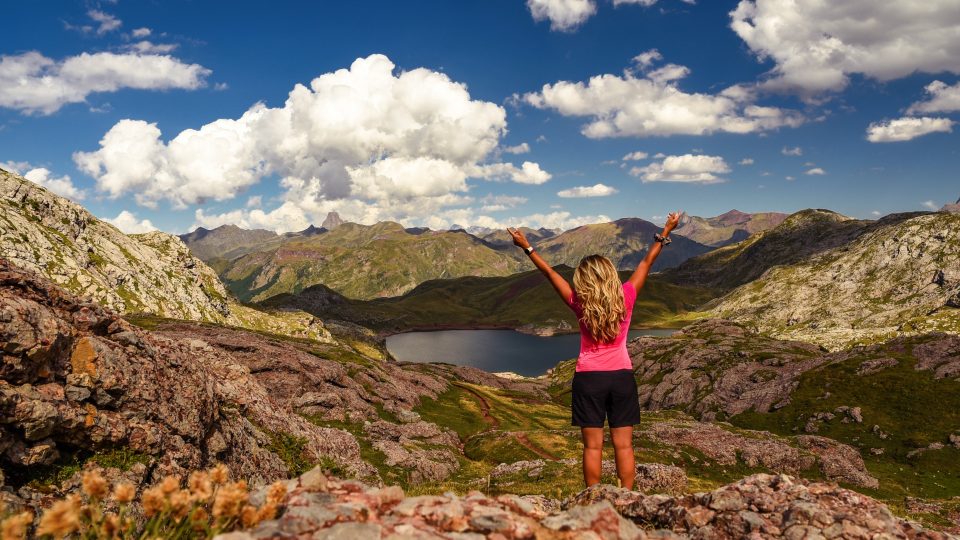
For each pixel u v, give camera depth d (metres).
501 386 177.38
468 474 59.66
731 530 5.79
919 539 5.27
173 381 15.43
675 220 6.58
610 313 6.18
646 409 142.88
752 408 116.25
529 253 6.71
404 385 113.38
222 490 3.59
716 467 68.12
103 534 3.48
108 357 12.84
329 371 83.31
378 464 51.50
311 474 4.67
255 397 26.30
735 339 164.12
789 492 6.20
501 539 4.04
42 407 10.41
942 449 82.38
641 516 6.54
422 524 4.12
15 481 9.90
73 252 193.62
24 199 198.88
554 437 81.56
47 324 11.26
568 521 4.47
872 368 109.44
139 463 12.30
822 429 98.69
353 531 3.68
